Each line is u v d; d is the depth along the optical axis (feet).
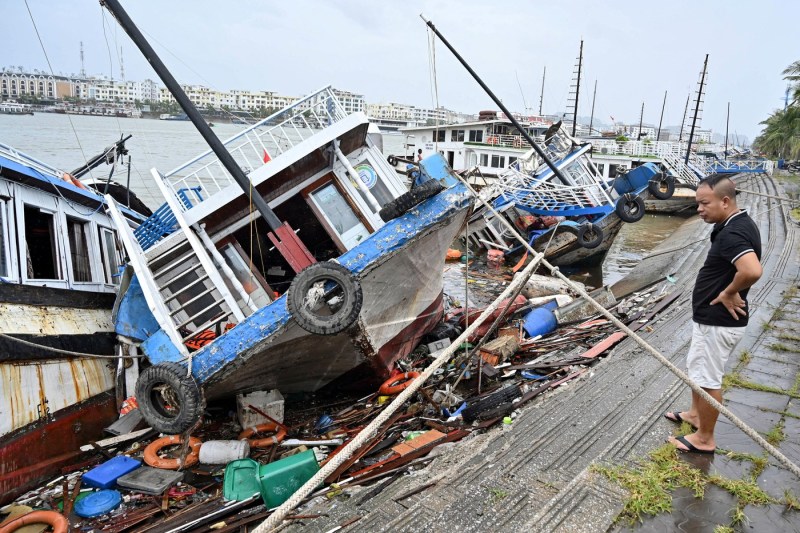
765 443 12.78
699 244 64.80
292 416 25.30
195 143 148.77
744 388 20.12
